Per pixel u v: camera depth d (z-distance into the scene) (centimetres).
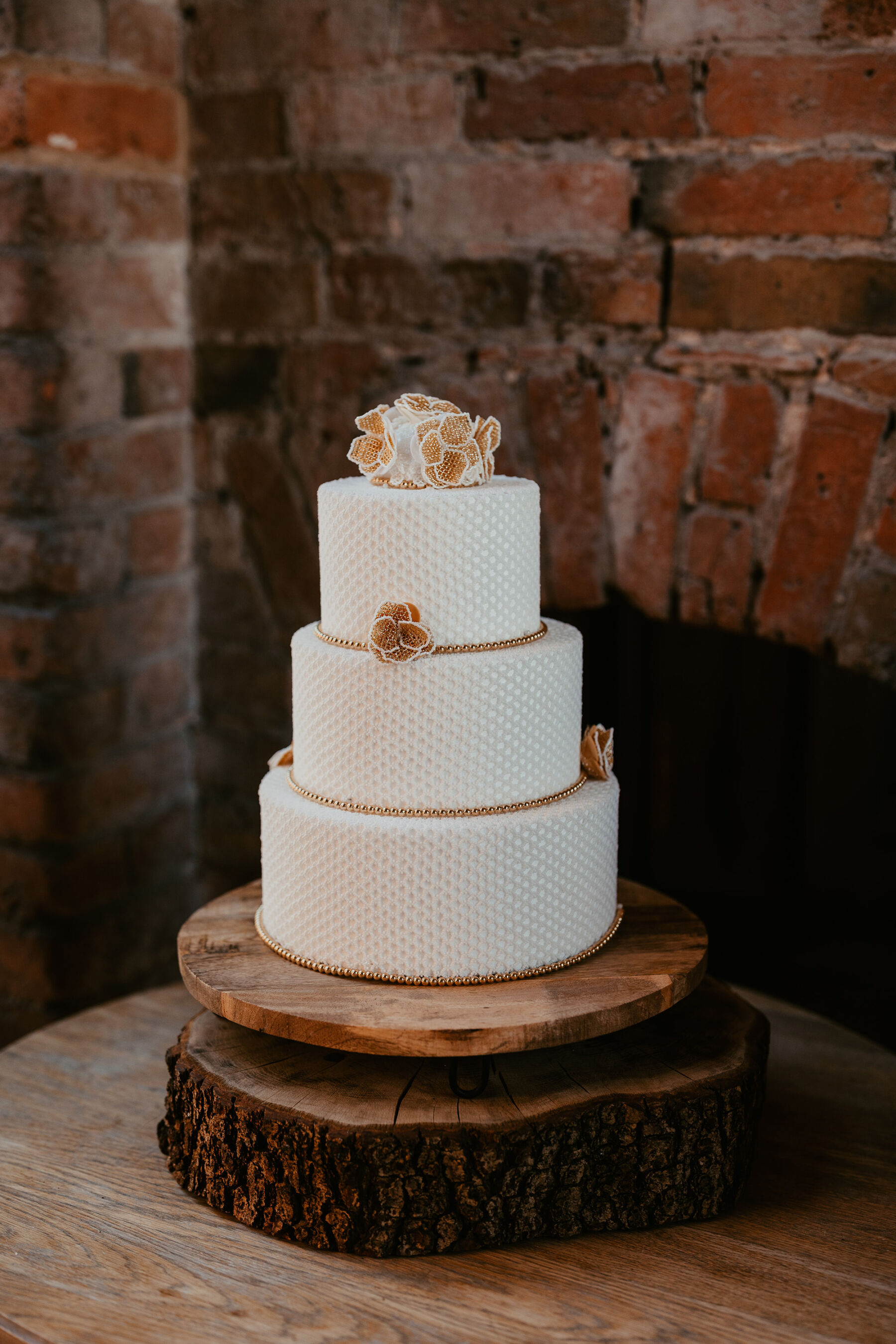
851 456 144
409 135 162
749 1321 102
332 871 115
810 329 145
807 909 197
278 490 181
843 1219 116
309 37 166
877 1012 191
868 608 146
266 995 113
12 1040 183
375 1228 109
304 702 119
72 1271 108
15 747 173
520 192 157
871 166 138
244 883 196
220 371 182
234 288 179
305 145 169
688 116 147
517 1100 113
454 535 112
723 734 195
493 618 116
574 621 196
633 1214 114
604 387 158
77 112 162
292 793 123
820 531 147
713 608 157
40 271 160
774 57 141
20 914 177
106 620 177
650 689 198
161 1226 115
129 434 177
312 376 175
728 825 198
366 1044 107
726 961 200
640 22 147
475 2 155
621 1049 123
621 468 158
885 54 136
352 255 169
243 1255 111
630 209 152
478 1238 111
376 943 115
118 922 185
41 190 158
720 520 154
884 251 139
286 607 184
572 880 118
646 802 203
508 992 114
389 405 170
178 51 176
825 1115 135
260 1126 111
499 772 115
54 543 167
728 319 149
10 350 163
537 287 159
